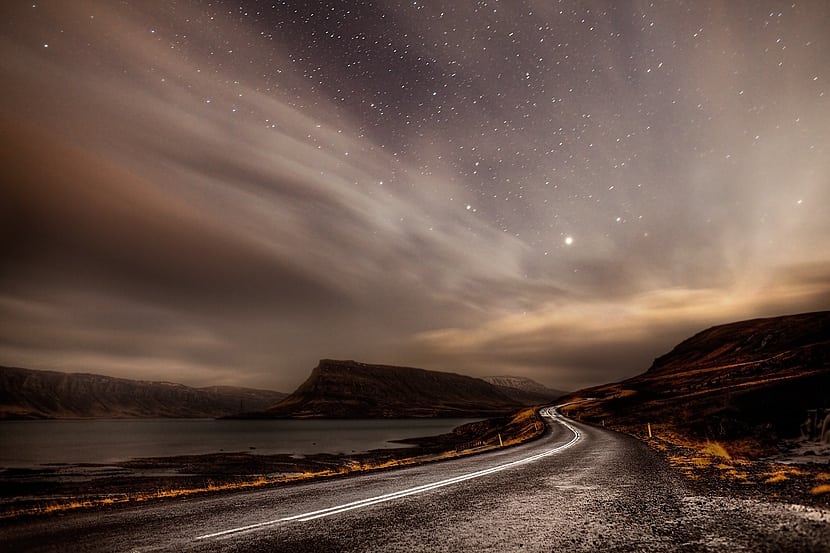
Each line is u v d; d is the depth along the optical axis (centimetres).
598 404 9756
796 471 1057
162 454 7412
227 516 771
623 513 716
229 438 12194
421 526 664
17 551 590
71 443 10556
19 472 5056
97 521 760
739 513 661
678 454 1802
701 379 10200
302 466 5428
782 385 5512
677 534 571
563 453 2030
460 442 8325
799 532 539
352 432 14525
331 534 626
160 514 808
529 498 888
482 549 542
